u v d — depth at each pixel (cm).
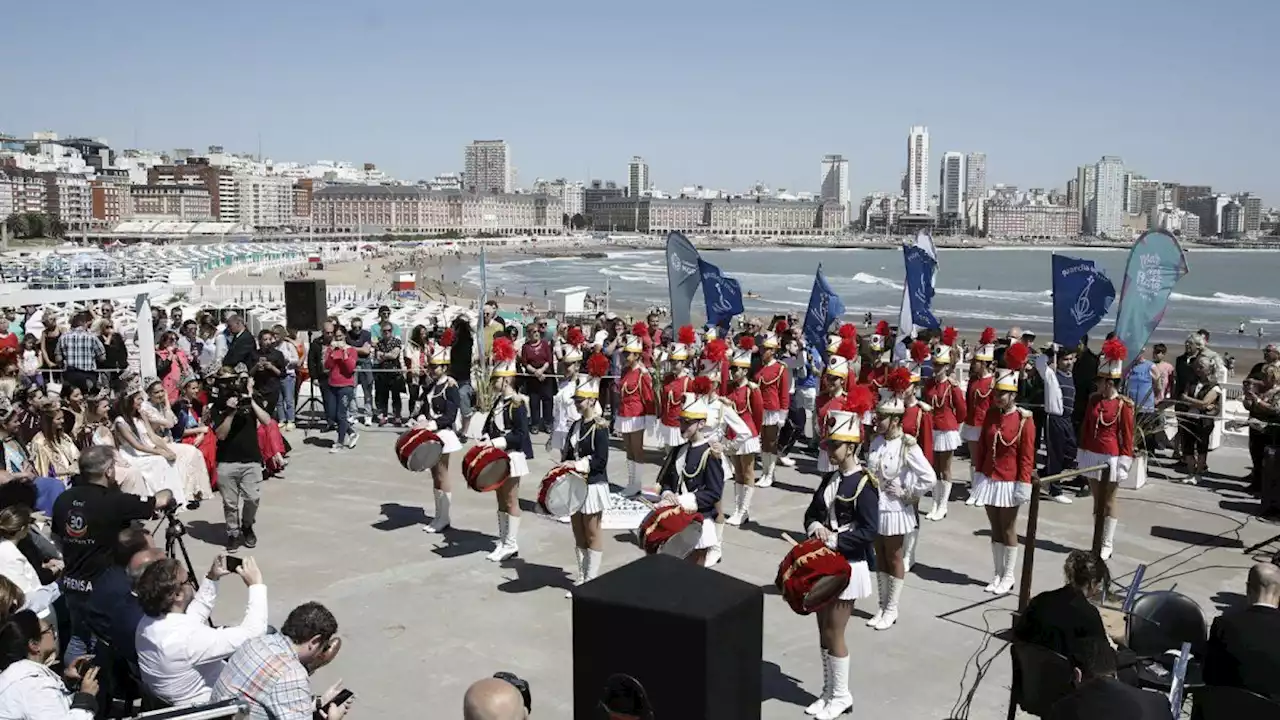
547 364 1920
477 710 430
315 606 625
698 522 921
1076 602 641
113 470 833
